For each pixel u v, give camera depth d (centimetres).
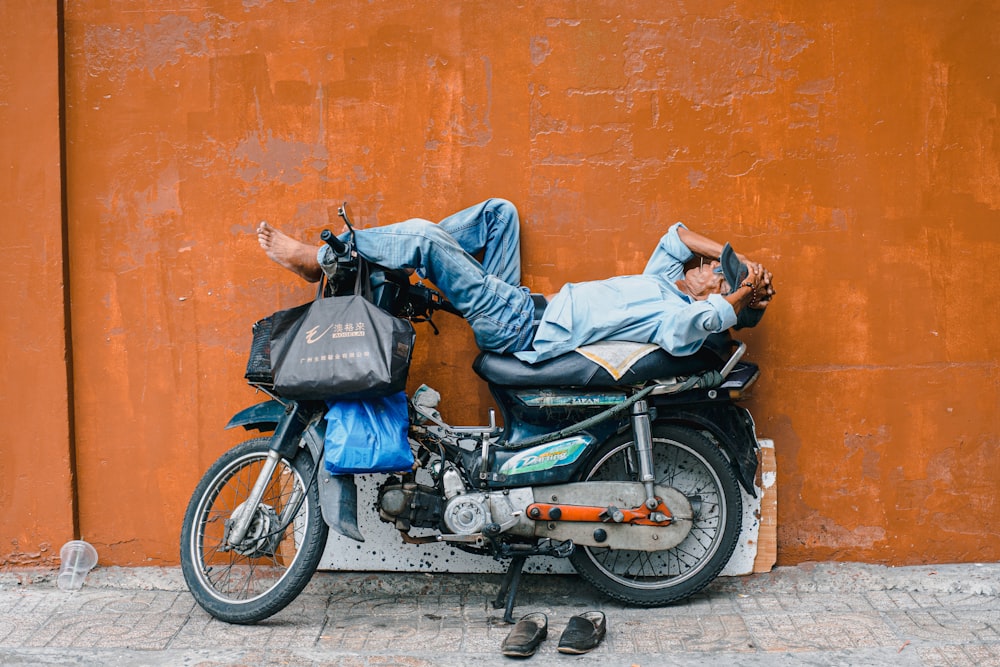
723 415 410
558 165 427
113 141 429
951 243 426
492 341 400
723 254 390
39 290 429
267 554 400
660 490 393
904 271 427
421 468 414
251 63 426
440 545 427
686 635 384
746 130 423
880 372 430
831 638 380
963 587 424
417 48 424
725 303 378
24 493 437
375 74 425
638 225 428
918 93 421
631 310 398
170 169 430
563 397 396
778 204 426
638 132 425
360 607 415
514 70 423
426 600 423
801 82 422
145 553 444
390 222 430
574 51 422
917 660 361
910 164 424
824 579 431
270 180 430
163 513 442
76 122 429
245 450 405
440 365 435
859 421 432
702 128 424
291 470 401
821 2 419
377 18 423
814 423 432
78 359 437
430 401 404
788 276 429
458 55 423
